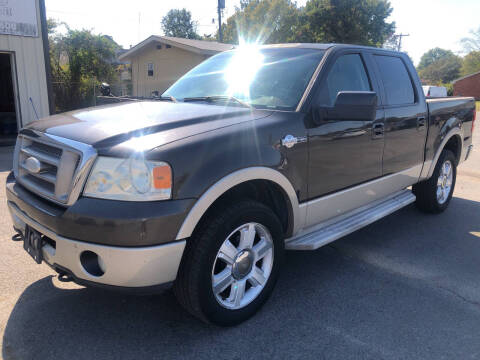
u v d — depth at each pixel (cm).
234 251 265
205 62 418
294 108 304
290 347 256
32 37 1109
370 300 314
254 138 265
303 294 321
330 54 344
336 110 291
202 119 270
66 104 1975
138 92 2584
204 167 236
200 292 247
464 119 539
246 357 246
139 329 271
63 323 275
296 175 294
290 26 3481
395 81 417
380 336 269
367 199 380
